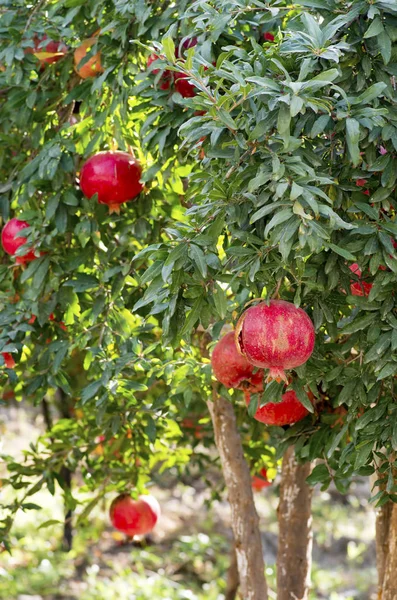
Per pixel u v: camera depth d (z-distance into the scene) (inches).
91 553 295.7
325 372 88.6
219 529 335.9
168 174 107.9
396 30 72.1
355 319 78.8
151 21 101.6
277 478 331.9
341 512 361.4
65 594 263.7
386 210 76.3
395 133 73.0
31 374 132.6
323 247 74.2
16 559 286.0
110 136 117.3
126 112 105.9
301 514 136.7
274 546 314.7
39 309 114.3
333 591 288.2
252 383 93.1
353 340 83.3
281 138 67.4
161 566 297.4
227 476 136.9
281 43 71.3
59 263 113.8
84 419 146.3
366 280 81.2
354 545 330.0
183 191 117.3
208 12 79.3
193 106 73.7
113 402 127.6
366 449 84.6
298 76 69.4
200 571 296.2
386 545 129.5
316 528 345.7
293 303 78.7
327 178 66.6
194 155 93.4
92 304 119.1
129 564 292.0
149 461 151.3
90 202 109.2
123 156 108.7
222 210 72.2
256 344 72.6
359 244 74.8
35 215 112.0
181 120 98.1
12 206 120.5
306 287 75.9
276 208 68.2
